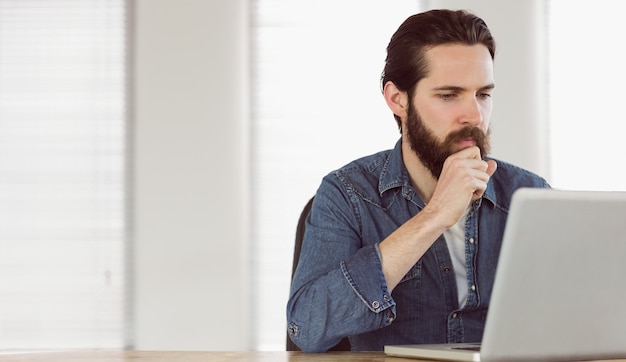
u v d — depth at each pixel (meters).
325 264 1.66
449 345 1.36
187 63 3.99
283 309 3.96
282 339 3.95
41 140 4.07
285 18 4.05
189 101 3.98
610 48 4.05
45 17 4.08
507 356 1.09
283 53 4.04
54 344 4.00
